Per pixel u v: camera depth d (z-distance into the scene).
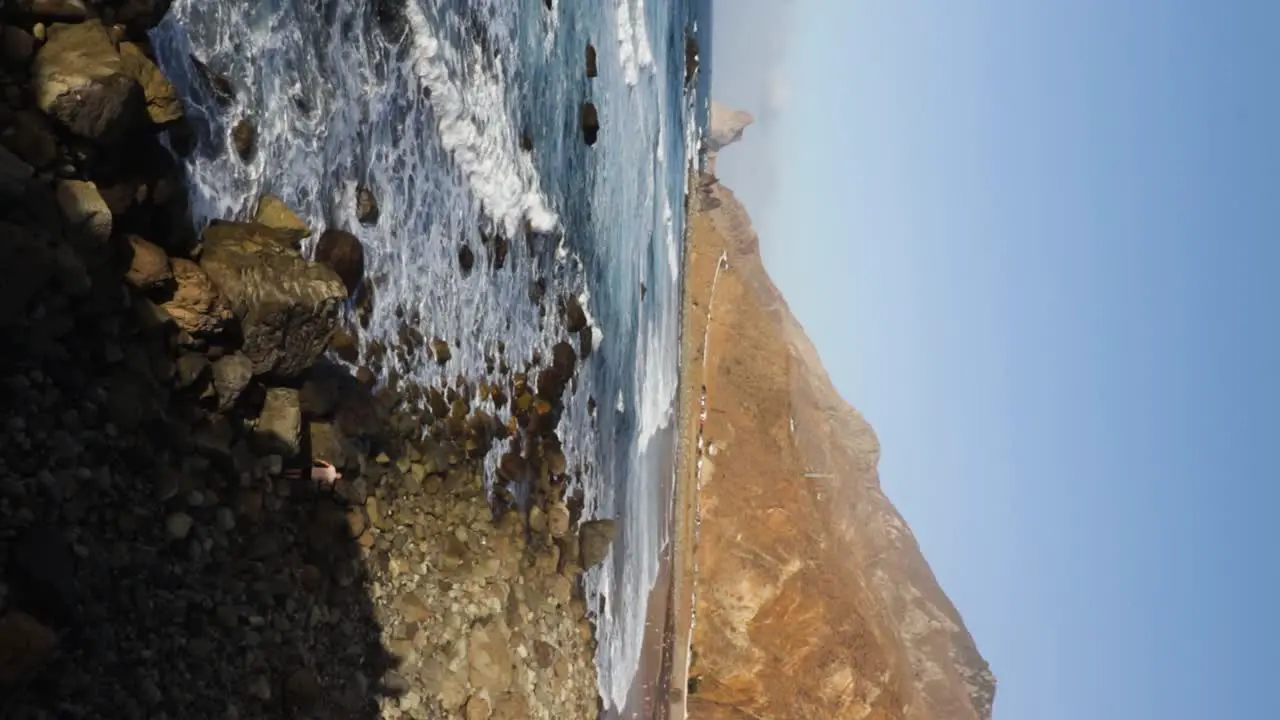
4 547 7.05
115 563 7.93
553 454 16.92
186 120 9.40
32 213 7.38
